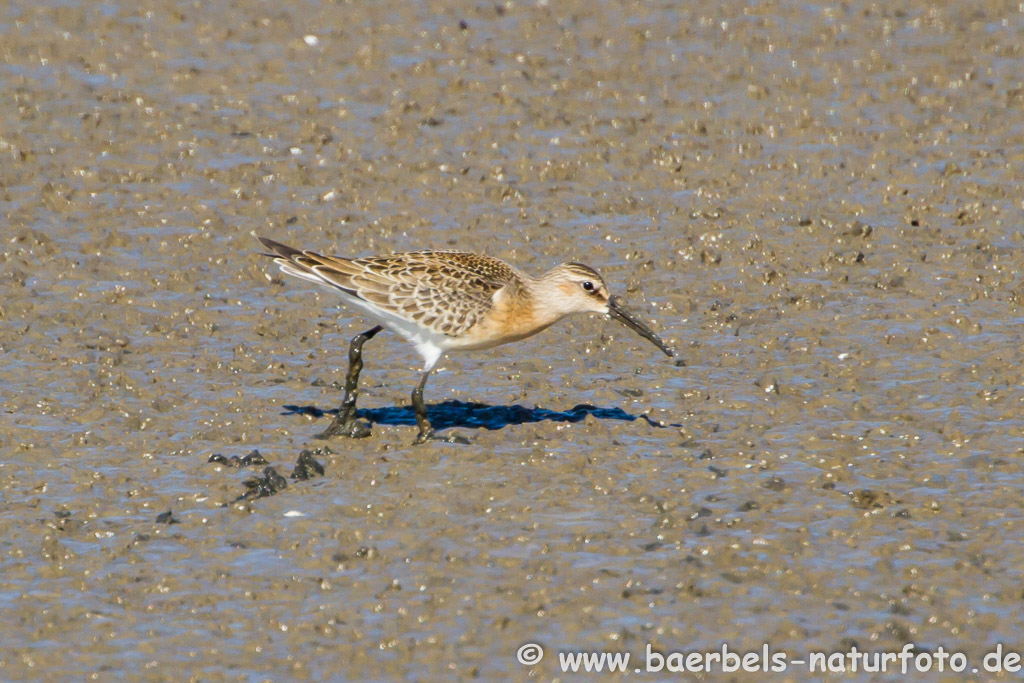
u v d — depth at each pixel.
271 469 13.44
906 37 27.42
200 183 20.98
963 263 18.77
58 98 23.77
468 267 14.61
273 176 21.27
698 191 21.03
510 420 15.05
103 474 13.59
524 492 13.29
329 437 14.52
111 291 17.70
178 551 12.27
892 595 11.52
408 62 25.98
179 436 14.48
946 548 12.22
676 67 25.97
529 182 21.39
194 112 23.50
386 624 11.20
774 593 11.58
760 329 17.16
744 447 14.27
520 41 27.27
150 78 24.89
